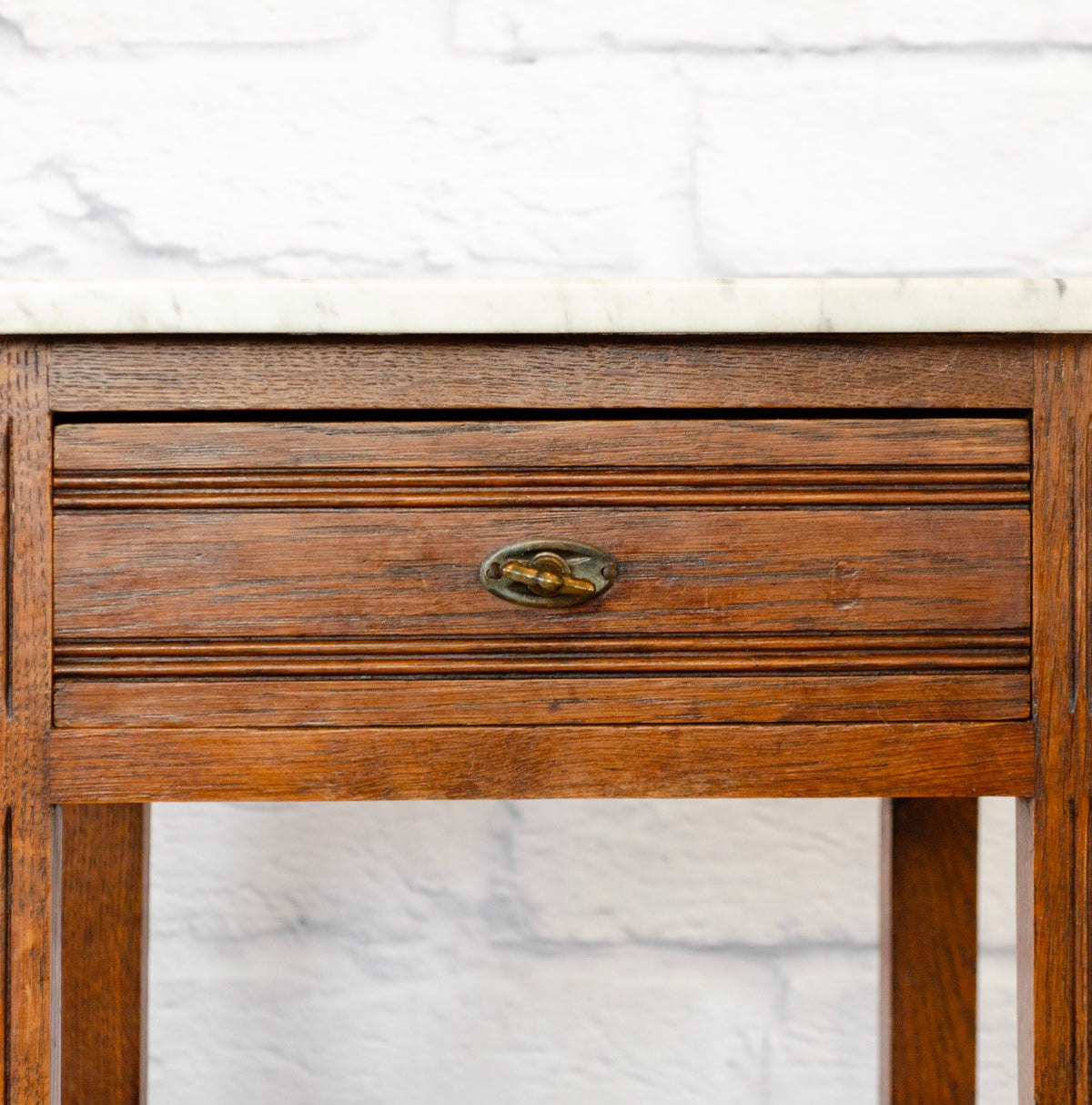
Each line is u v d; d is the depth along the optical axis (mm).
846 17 1312
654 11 1312
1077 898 965
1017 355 970
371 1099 1349
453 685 967
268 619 965
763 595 969
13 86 1306
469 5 1312
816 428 968
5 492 960
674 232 1319
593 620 968
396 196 1316
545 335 965
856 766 967
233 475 965
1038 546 969
